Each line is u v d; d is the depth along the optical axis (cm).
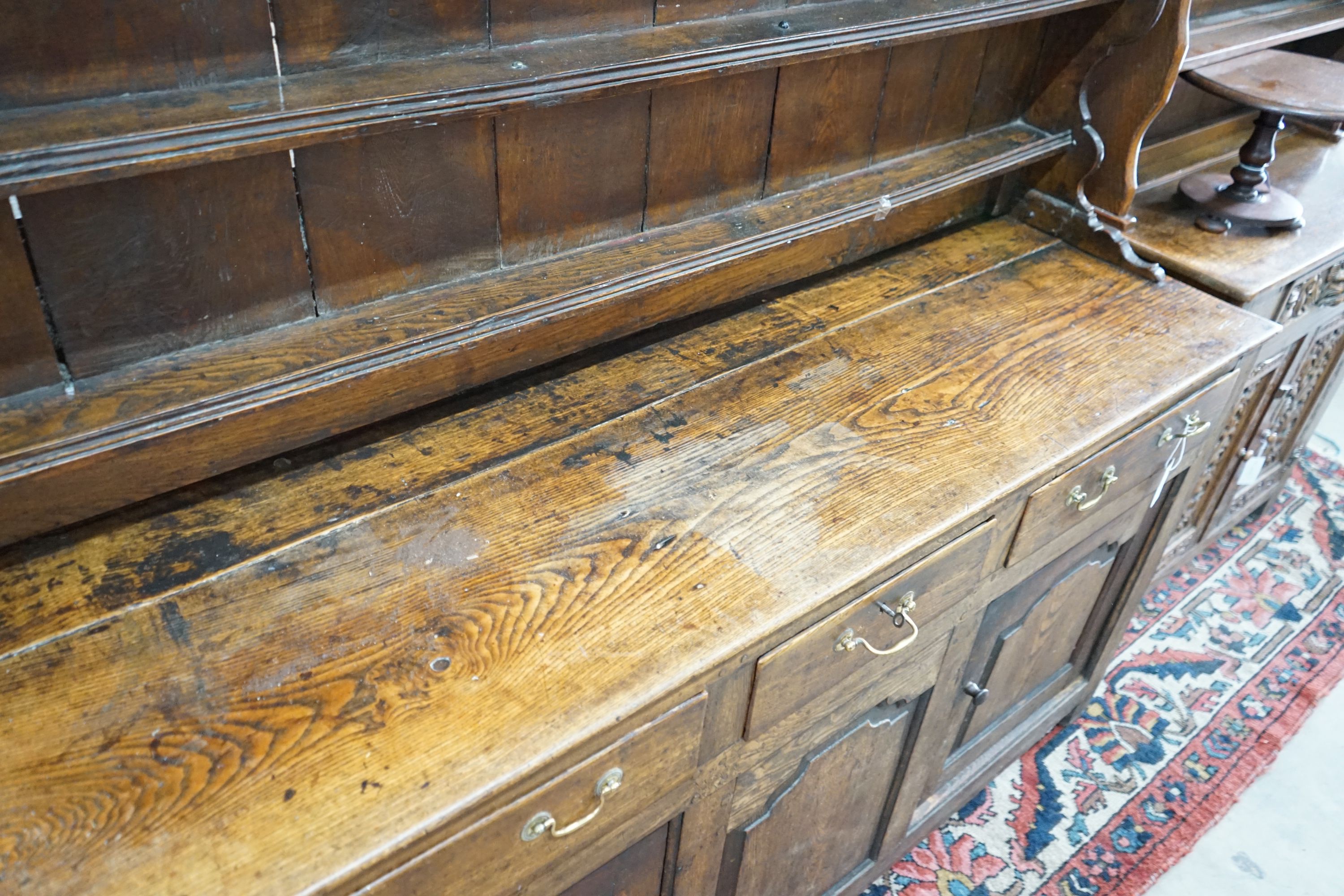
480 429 114
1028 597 144
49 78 76
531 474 108
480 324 103
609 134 112
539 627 92
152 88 81
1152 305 150
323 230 96
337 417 104
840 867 148
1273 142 174
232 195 89
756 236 124
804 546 103
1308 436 232
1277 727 193
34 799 75
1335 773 186
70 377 89
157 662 85
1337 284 184
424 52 94
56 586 90
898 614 109
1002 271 155
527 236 112
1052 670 174
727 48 103
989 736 168
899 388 128
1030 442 121
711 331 134
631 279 114
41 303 84
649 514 105
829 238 145
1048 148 156
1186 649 209
